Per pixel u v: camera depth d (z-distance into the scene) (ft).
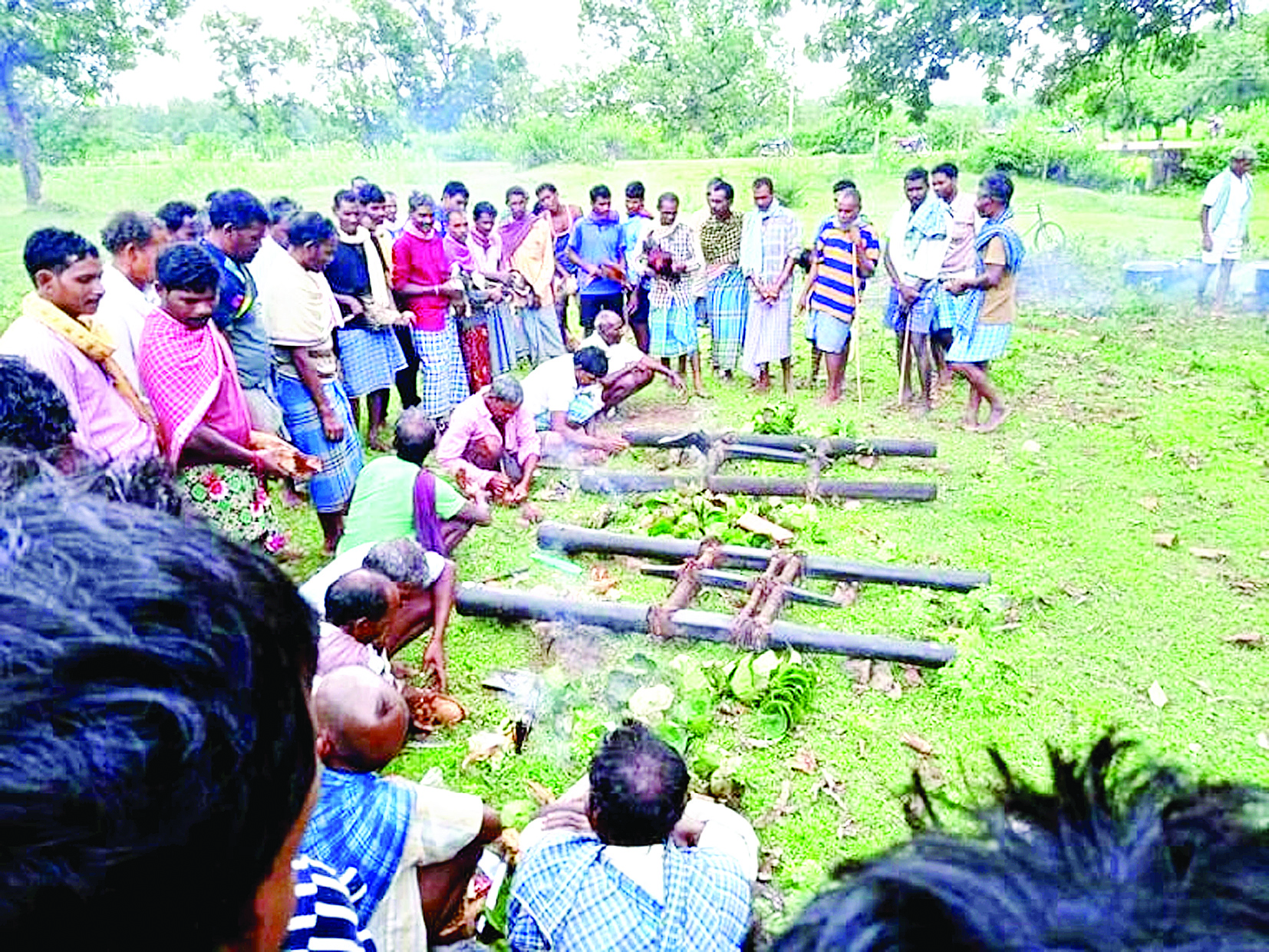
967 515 16.30
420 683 11.74
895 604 13.44
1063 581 14.05
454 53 173.17
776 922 7.54
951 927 1.49
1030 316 30.91
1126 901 1.50
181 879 1.61
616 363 21.04
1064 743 10.43
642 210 24.99
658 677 11.59
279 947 2.05
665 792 6.48
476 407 16.29
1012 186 19.22
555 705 11.24
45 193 75.82
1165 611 13.23
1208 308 30.89
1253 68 72.43
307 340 14.34
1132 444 19.34
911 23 37.09
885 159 87.10
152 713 1.51
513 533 16.06
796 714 10.91
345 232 18.28
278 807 1.82
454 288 20.02
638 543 14.78
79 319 10.94
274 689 1.78
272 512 13.64
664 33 162.40
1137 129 79.97
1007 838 1.69
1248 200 30.35
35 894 1.40
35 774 1.39
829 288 22.13
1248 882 1.53
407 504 12.87
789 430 19.88
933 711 11.20
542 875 6.64
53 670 1.44
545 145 116.67
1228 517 16.03
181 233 16.11
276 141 106.32
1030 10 34.83
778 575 13.82
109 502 1.82
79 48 71.10
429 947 7.89
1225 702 11.25
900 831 9.45
